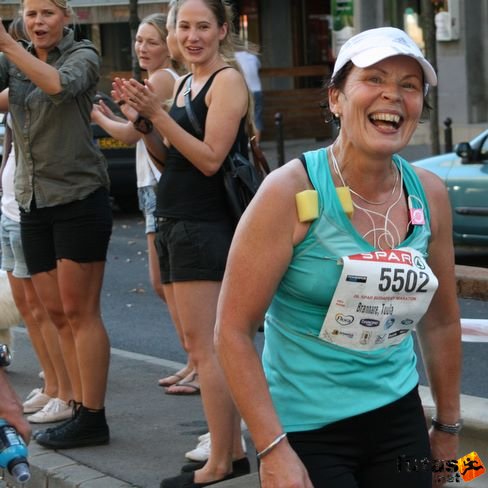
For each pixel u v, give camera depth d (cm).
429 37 3809
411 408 740
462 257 2798
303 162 718
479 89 5028
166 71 1447
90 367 1273
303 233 704
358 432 723
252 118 1151
